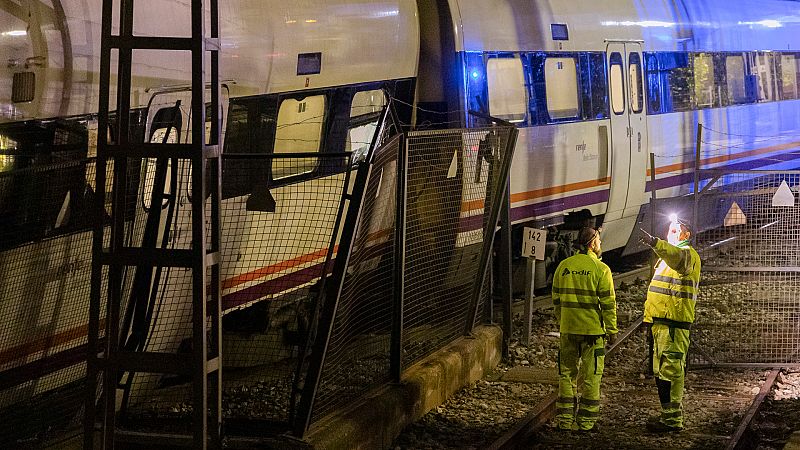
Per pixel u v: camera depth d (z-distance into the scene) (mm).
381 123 12625
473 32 20031
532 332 19906
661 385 13938
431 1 19547
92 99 11500
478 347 16375
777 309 20609
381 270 14305
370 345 14039
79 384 11734
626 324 20500
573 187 23266
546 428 14234
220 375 9953
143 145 9406
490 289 17875
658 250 13852
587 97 23703
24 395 11000
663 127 26859
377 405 12781
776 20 33781
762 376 16859
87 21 11391
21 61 10625
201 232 9328
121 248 9531
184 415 12266
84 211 11453
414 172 14406
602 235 25031
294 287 15398
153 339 12734
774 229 20453
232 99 14000
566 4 23266
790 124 34469
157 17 12422
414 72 19109
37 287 10984
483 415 14523
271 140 14883
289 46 15086
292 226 15289
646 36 26203
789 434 13938
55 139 11078
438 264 15438
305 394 11359
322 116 16062
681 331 13992
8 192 10594
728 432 13875
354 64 16828
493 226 16812
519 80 21422
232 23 13922
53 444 11406
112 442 9750
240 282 14445
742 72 31266
